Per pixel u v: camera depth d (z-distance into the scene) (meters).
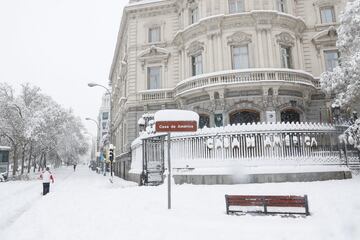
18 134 38.16
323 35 27.30
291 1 26.72
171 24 30.44
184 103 26.31
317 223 7.61
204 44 25.48
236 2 25.66
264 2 24.72
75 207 11.71
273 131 16.45
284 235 6.71
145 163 20.03
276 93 22.62
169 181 10.38
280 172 15.43
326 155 16.80
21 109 38.84
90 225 8.38
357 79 16.97
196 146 17.56
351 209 8.66
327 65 27.33
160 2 30.39
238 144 16.36
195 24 25.56
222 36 24.89
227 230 7.30
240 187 14.20
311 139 16.72
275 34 24.45
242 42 24.50
